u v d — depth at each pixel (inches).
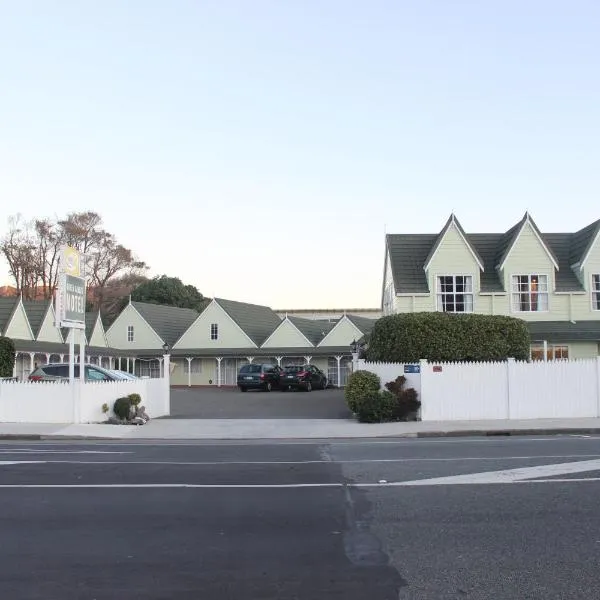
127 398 895.1
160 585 247.9
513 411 879.1
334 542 299.9
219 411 1108.5
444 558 275.1
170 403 1286.9
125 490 417.7
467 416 877.8
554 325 1285.7
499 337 964.0
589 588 241.0
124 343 2186.3
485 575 254.8
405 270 1346.0
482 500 375.9
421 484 425.7
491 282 1338.6
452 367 880.9
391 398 876.0
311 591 241.3
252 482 443.2
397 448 623.5
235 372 2068.2
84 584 249.4
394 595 236.7
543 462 506.6
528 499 376.5
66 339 1845.5
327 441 724.7
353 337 2007.9
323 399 1368.1
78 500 388.8
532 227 1336.1
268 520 339.6
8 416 859.4
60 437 757.3
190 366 2098.9
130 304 2198.6
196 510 362.0
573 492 392.8
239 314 2172.7
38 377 1045.2
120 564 271.6
